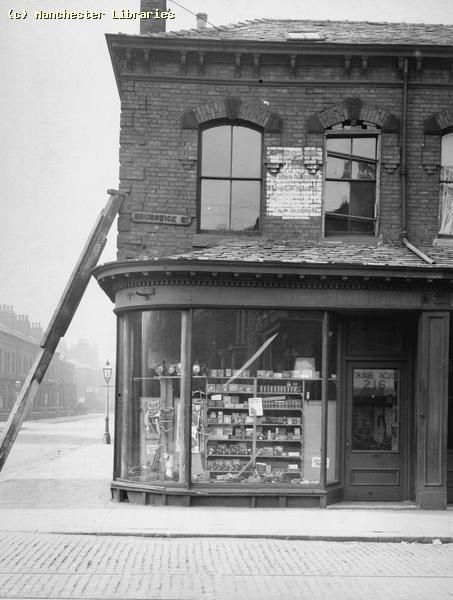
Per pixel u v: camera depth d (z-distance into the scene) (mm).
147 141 14141
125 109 14164
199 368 12938
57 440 32344
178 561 8805
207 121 14234
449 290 12945
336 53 14164
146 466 13148
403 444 13547
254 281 12781
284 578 8031
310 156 14219
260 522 11289
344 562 8945
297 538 10414
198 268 12508
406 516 12023
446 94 14453
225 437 13000
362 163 14422
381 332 13656
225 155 14344
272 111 14281
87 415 90438
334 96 14328
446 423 12922
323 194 14250
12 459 22125
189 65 14234
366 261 12938
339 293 12898
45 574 8016
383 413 13586
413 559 9195
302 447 13070
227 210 14266
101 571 8203
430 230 14281
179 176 14117
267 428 13062
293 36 14547
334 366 13398
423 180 14367
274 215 14172
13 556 8867
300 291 12852
